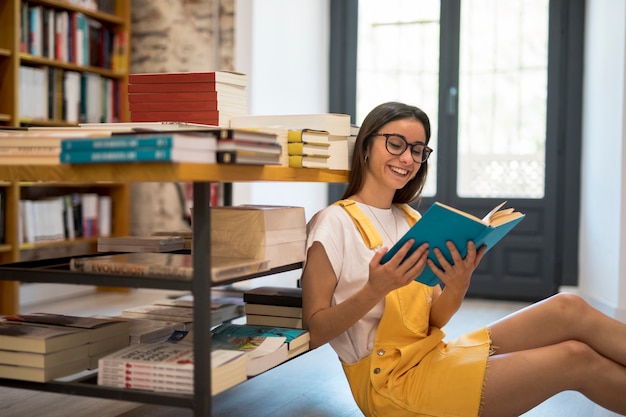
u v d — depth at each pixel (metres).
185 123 2.01
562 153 5.67
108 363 1.80
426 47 6.05
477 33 5.88
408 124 2.13
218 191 5.20
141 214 5.78
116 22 5.56
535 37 5.74
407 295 2.09
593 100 5.24
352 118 6.26
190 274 1.68
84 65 5.28
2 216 4.55
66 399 2.69
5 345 1.86
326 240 2.07
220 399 2.72
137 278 1.72
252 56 5.15
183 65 5.55
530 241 5.69
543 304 2.13
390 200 2.26
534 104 5.76
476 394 1.93
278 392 2.84
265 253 1.92
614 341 2.05
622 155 4.46
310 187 6.01
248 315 2.34
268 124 2.20
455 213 1.70
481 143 5.90
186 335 2.18
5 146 1.77
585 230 5.46
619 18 4.55
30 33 4.80
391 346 2.06
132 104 2.28
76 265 1.80
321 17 6.18
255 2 5.16
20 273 1.83
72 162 1.63
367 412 2.10
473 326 4.34
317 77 6.14
